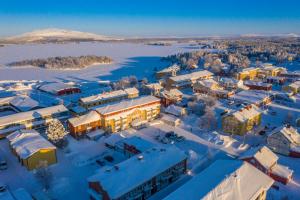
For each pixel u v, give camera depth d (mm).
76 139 67312
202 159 57031
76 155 59250
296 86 108750
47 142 57188
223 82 118750
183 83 122812
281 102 97125
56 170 52969
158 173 45125
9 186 47344
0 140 66625
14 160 56625
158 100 82812
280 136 58906
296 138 60250
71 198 44375
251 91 102875
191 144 64375
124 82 126625
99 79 160250
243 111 71625
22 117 71062
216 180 38406
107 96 93188
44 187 46750
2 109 92562
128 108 75125
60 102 94500
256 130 71875
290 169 50125
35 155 52719
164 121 79000
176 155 50375
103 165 55094
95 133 68875
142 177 43281
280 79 127688
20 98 94312
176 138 66438
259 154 50188
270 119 80938
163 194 45688
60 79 162500
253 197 36469
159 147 52406
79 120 68750
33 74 183875
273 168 49906
